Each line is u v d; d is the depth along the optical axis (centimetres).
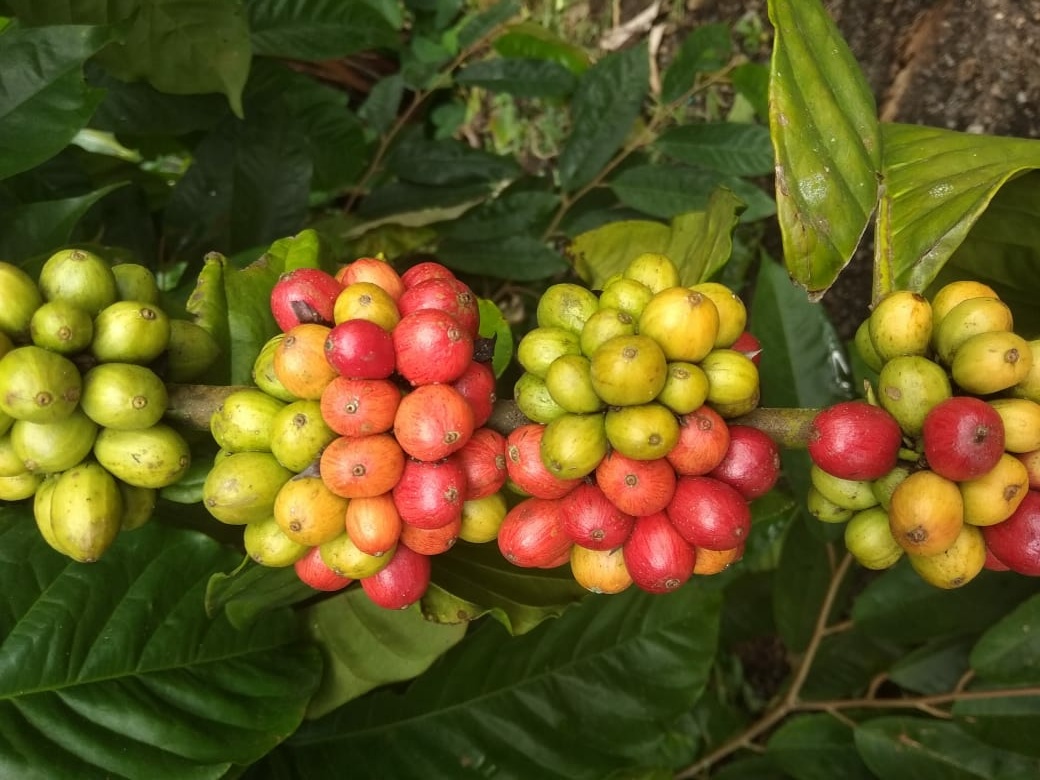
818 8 18
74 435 15
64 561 20
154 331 16
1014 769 25
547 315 16
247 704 21
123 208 30
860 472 14
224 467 15
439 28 43
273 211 30
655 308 14
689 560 15
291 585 20
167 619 21
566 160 34
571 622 26
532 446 15
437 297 15
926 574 15
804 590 29
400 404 14
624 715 25
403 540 16
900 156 20
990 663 24
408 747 25
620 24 40
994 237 21
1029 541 14
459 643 25
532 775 24
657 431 13
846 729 28
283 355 15
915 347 15
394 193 35
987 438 13
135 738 19
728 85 37
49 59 21
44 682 19
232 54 26
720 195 21
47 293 16
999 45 29
